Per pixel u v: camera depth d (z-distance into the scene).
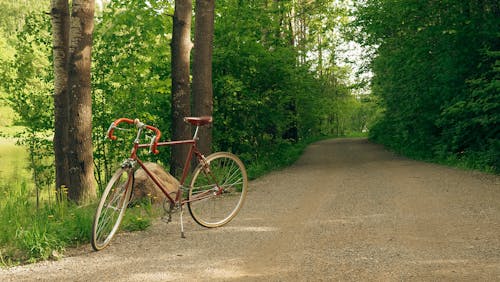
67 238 4.96
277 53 15.88
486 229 5.40
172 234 5.45
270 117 16.25
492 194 7.87
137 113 14.19
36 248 4.54
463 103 13.73
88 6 8.65
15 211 5.94
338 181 10.67
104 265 4.25
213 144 15.56
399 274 3.87
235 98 15.02
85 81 8.70
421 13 16.50
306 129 43.12
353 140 41.16
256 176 12.43
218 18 15.38
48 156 14.23
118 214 5.13
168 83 14.94
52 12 11.23
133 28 13.74
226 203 6.15
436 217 6.15
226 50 14.60
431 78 16.94
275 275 3.91
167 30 14.97
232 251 4.68
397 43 18.50
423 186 9.09
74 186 8.63
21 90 13.66
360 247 4.73
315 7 24.59
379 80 23.48
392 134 28.23
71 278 3.90
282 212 6.84
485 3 15.35
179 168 11.08
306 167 15.52
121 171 5.04
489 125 14.09
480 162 12.52
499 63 12.60
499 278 3.72
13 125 13.91
